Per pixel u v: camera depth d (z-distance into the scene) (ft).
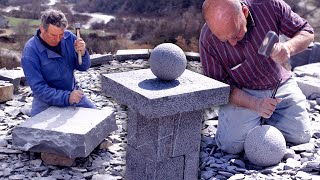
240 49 12.49
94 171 12.53
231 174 12.22
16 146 12.64
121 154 13.57
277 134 12.69
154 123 10.32
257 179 11.75
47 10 13.41
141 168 11.00
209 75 13.19
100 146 13.70
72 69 14.46
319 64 22.56
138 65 23.70
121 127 15.61
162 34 39.45
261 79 13.38
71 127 12.54
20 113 16.56
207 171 12.44
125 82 10.55
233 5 10.94
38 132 12.40
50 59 13.69
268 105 12.21
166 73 10.48
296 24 12.76
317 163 12.21
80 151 12.21
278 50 10.28
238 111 13.37
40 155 13.07
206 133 15.21
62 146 12.23
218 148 14.05
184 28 39.70
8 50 37.01
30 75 13.56
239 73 13.04
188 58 25.62
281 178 11.87
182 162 10.99
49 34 13.25
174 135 10.55
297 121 14.01
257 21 12.39
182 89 10.16
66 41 14.06
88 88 19.77
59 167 12.64
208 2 11.10
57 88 14.24
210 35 12.62
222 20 10.91
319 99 18.34
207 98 10.31
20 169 12.35
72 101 13.66
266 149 12.47
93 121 13.02
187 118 10.62
